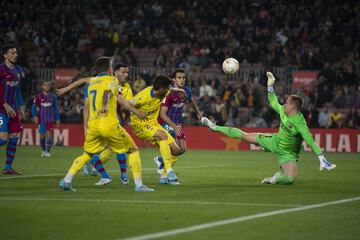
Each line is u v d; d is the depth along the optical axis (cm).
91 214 2109
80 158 2769
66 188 2766
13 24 10194
